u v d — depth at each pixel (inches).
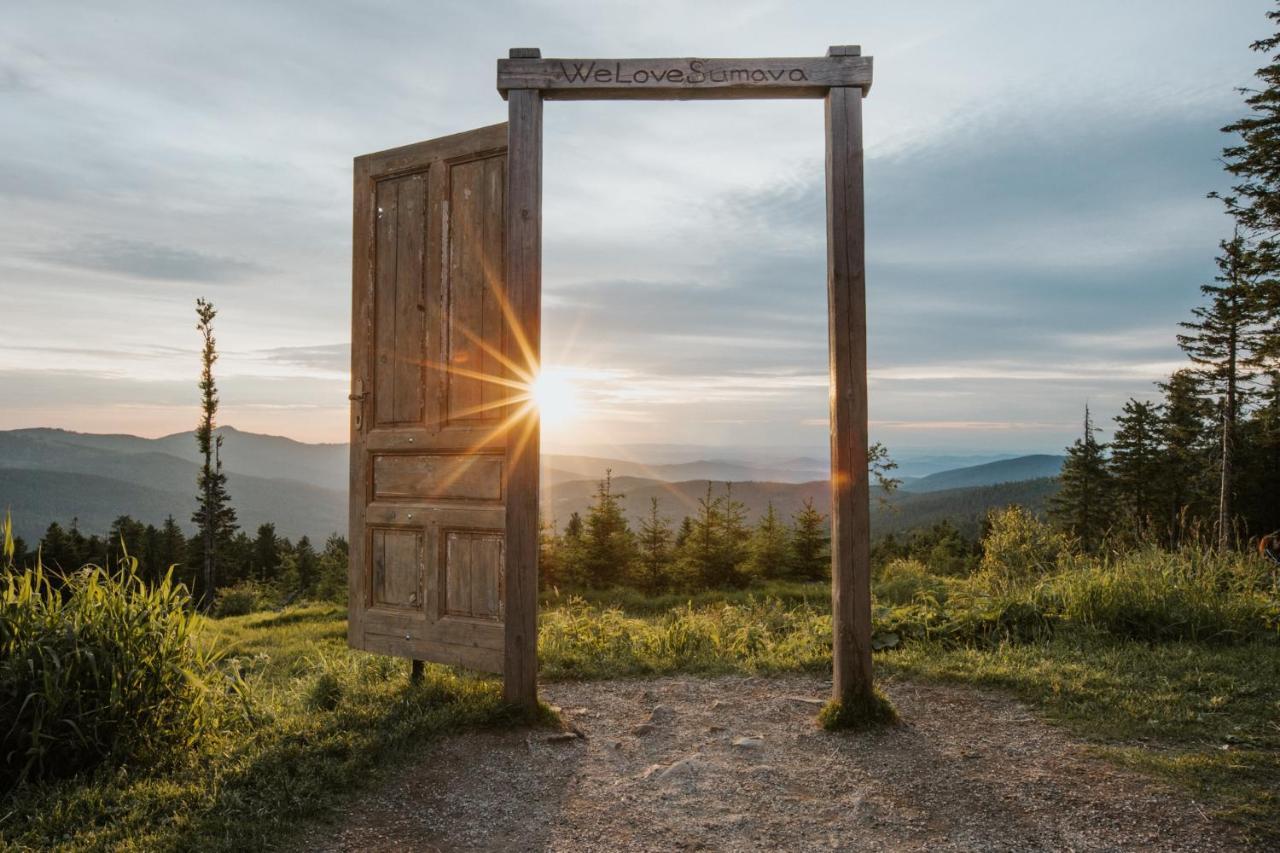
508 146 192.9
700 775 155.8
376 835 132.3
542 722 185.3
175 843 124.8
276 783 147.6
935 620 273.1
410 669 233.3
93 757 157.1
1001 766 154.9
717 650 266.5
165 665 172.4
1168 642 243.6
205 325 991.0
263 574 1989.4
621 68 190.1
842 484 183.3
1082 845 122.7
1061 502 1523.1
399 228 222.1
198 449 1002.7
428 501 212.7
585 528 729.0
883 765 158.6
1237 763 147.8
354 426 225.9
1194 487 1363.2
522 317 190.9
